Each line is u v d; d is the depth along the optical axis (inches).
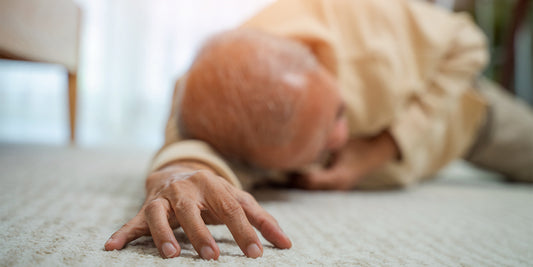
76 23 70.9
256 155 26.2
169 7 103.4
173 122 30.6
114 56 102.9
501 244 23.1
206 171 20.6
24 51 52.0
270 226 20.2
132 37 102.8
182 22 104.0
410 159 39.1
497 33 93.0
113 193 30.8
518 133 51.8
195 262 18.2
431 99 39.3
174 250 18.5
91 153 64.5
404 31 39.0
